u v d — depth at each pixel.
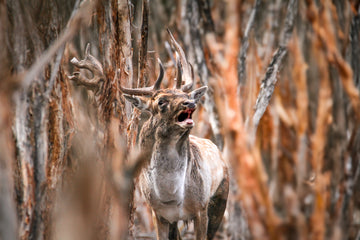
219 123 14.41
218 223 11.80
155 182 10.09
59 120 7.69
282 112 16.89
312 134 17.22
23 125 6.89
